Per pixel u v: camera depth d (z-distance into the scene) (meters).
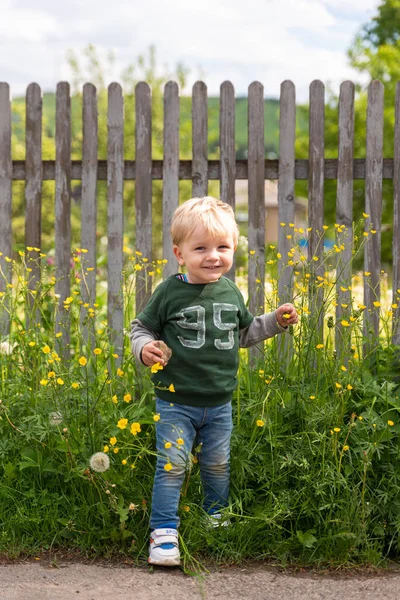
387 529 2.99
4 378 3.55
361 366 3.44
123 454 3.07
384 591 2.60
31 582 2.63
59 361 3.16
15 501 3.04
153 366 2.74
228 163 4.02
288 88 3.96
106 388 3.36
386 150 17.73
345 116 3.93
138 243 4.09
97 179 4.10
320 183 3.97
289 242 3.98
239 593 2.57
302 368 3.44
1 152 4.12
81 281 4.11
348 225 3.97
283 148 3.98
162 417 2.92
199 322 2.90
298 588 2.63
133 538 2.96
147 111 4.04
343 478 2.92
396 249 3.93
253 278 4.01
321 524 2.95
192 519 2.91
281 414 3.25
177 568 2.79
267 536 2.95
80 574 2.72
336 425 3.09
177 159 4.04
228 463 3.04
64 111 4.09
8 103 4.11
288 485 3.12
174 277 3.01
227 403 3.00
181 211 2.96
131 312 4.04
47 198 15.12
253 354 3.75
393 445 3.14
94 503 3.00
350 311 3.79
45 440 3.15
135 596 2.53
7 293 3.70
